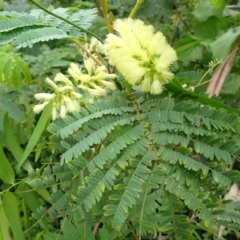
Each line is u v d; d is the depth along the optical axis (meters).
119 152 0.22
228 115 0.23
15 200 0.27
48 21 0.29
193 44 0.42
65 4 0.56
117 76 0.25
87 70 0.26
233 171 0.22
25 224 0.30
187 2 0.48
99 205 0.23
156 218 0.22
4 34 0.24
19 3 0.46
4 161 0.27
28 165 0.28
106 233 0.24
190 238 0.22
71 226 0.25
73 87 0.25
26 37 0.24
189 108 0.23
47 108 0.24
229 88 0.44
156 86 0.23
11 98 0.41
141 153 0.22
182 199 0.22
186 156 0.22
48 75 0.49
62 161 0.22
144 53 0.23
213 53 0.41
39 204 0.28
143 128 0.23
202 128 0.23
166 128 0.23
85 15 0.30
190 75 0.30
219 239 0.34
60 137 0.24
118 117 0.23
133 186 0.21
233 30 0.41
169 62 0.23
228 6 0.48
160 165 0.22
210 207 0.22
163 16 0.49
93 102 0.24
